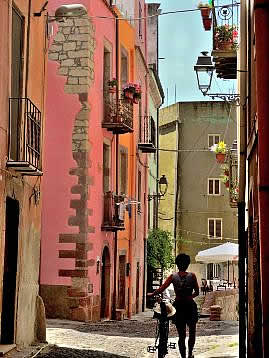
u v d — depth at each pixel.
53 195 24.72
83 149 24.69
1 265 12.66
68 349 15.22
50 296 24.25
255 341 12.12
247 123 14.34
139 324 24.44
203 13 17.08
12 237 14.20
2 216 12.71
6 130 12.89
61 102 24.91
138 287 34.16
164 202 59.56
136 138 32.91
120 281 30.11
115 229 26.80
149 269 39.38
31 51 15.20
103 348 15.92
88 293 24.27
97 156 25.91
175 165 58.69
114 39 28.42
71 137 24.80
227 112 58.22
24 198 14.52
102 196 26.52
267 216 9.11
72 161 24.75
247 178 14.41
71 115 24.86
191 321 12.38
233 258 42.69
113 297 27.94
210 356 14.57
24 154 13.91
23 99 13.96
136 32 33.25
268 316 9.01
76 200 24.52
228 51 17.47
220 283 52.38
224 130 58.16
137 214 33.44
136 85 27.67
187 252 58.12
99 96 26.25
